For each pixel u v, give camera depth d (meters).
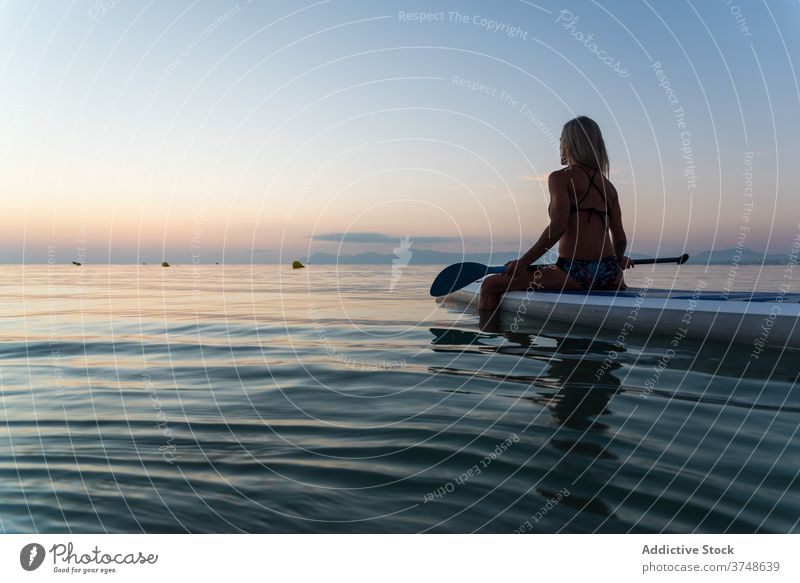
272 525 1.21
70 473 1.49
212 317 5.20
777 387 2.27
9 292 9.22
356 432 1.82
